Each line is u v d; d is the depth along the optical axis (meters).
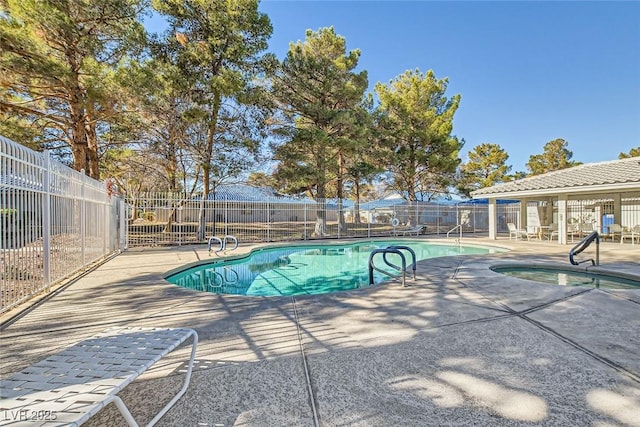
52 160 5.95
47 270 5.64
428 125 24.09
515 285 5.97
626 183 11.33
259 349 3.21
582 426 2.03
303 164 18.95
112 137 16.53
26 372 1.92
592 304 4.72
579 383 2.55
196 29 15.05
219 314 4.32
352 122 18.09
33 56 10.27
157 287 5.87
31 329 3.75
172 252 11.51
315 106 18.17
